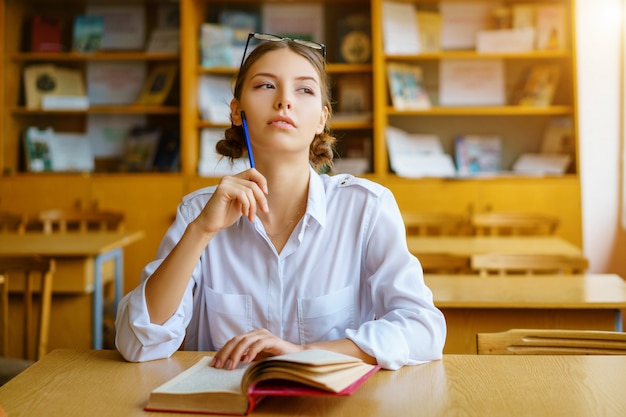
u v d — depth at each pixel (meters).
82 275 3.64
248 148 1.44
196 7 5.38
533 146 5.46
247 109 1.44
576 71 5.09
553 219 4.71
